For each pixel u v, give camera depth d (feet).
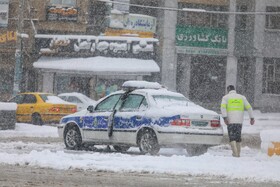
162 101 151.02
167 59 426.92
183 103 152.66
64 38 402.11
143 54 406.82
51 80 401.49
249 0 445.37
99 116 157.48
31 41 405.18
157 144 145.07
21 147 166.30
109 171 109.50
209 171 110.63
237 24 444.14
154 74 426.10
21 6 323.37
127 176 103.50
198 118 146.30
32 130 243.60
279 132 145.38
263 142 148.15
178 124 143.95
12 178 97.86
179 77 439.22
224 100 150.61
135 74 396.78
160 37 430.20
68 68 394.32
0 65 405.59
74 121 163.63
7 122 241.14
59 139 206.18
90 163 118.73
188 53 429.79
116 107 155.43
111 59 400.47
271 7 443.73
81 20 410.31
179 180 99.96
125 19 412.36
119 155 134.92
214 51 435.53
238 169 113.19
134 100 153.58
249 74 447.01
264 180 100.99
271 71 445.37
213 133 147.54
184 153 159.63
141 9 435.53
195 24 437.17
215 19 440.45
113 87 401.49
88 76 402.31
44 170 109.29
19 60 320.91
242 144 212.64
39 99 274.16
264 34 442.91
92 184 92.94
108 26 407.64
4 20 403.75
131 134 149.79
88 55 402.11
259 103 441.27
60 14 409.28
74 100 301.43
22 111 275.59
